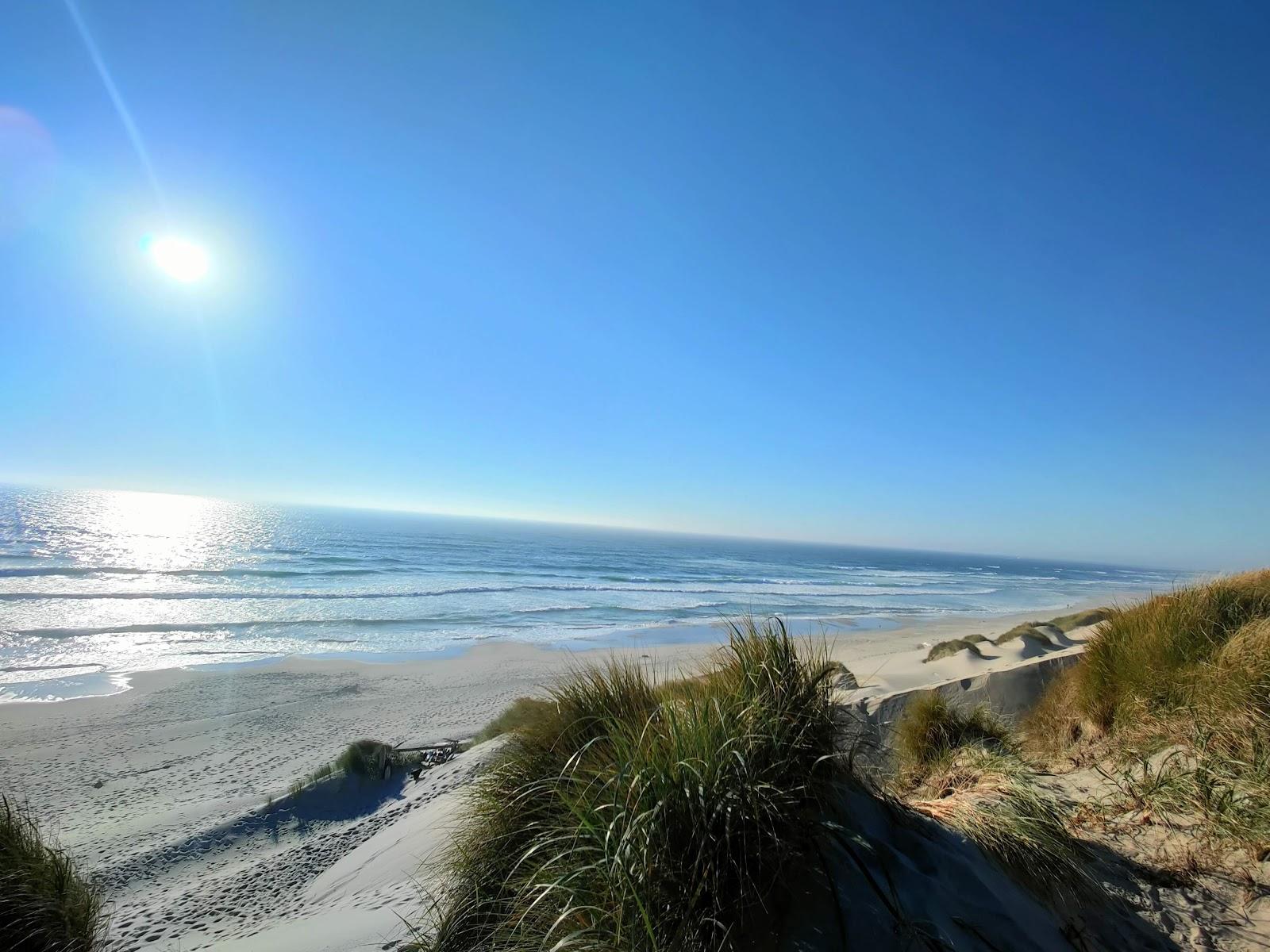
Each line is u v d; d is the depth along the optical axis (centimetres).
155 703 1884
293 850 825
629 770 228
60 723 1677
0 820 447
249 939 473
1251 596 536
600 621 3831
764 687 272
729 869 209
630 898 199
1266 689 353
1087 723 467
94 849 963
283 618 3347
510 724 1145
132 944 579
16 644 2491
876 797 274
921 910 215
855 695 764
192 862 923
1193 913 256
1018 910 233
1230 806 303
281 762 1448
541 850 261
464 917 294
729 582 6938
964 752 427
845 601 5666
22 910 395
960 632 3772
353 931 376
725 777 220
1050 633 1802
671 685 337
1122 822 326
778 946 201
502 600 4488
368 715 1842
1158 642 466
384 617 3534
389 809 936
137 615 3191
